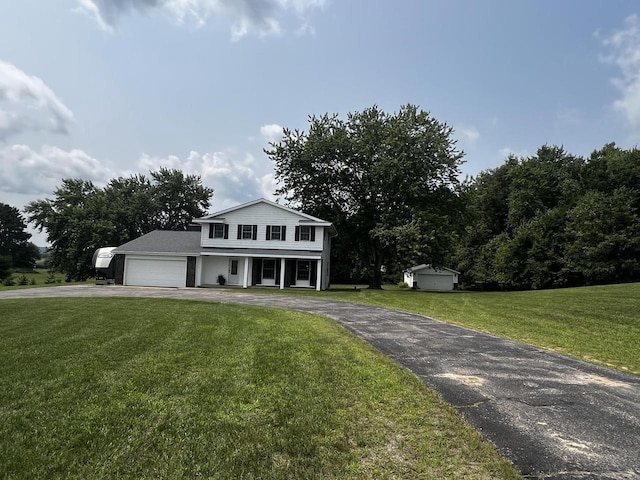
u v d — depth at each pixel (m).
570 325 11.38
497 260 39.88
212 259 28.91
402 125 31.66
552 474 3.11
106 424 3.80
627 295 17.77
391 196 32.41
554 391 5.16
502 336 9.32
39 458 3.15
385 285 51.16
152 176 55.44
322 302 17.22
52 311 12.29
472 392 5.07
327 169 33.69
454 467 3.19
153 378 5.23
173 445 3.41
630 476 3.09
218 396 4.62
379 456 3.34
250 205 28.36
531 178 43.78
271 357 6.48
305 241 28.02
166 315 11.55
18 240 76.56
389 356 7.00
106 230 45.09
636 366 6.77
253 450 3.36
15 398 4.47
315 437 3.64
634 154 37.38
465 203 34.16
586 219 33.25
